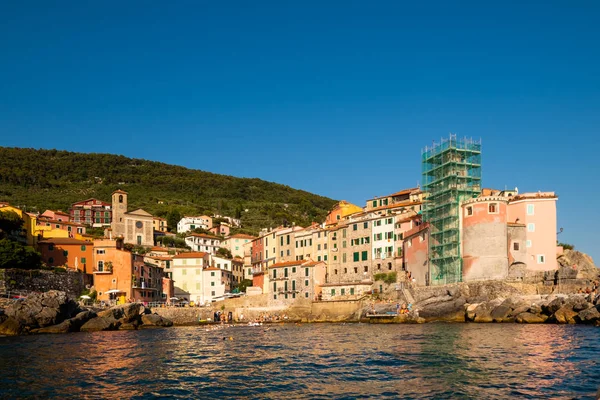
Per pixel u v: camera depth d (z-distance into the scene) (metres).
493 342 69.50
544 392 40.81
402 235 145.38
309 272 147.38
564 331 80.00
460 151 135.38
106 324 110.25
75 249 147.25
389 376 48.66
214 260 187.75
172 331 105.88
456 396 40.59
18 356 63.78
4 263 122.00
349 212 174.88
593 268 126.06
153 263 168.50
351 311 134.62
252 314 144.38
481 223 122.50
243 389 44.72
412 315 118.38
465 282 119.56
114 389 44.94
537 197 124.94
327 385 45.69
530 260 123.12
